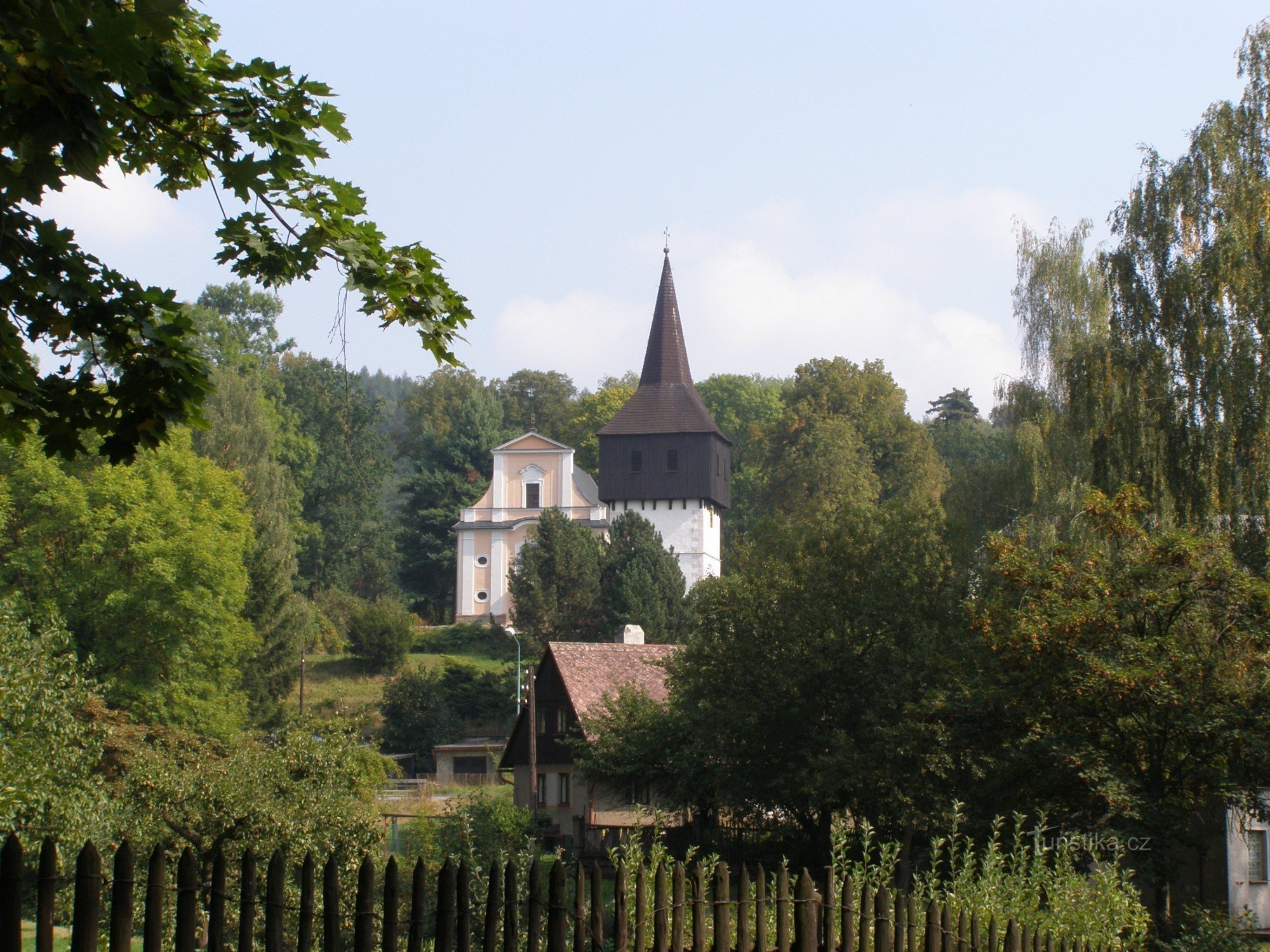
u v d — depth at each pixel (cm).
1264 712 2434
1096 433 4528
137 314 858
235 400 10406
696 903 978
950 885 1570
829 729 4003
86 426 884
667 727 4794
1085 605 2652
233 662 6694
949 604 4016
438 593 14962
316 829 2247
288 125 822
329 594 12650
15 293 827
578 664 6209
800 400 13625
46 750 2284
